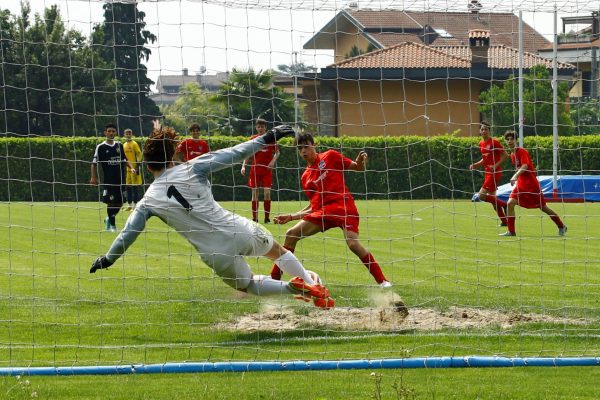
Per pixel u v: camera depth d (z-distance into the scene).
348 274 23.27
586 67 29.91
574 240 32.19
